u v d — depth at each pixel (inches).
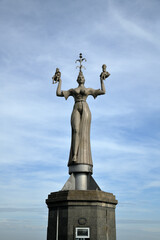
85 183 1491.1
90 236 1279.5
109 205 1409.9
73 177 1497.3
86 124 1561.3
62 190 1424.7
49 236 1363.2
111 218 1401.3
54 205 1390.3
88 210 1320.1
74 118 1565.0
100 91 1603.1
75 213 1316.4
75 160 1483.8
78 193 1342.3
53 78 1664.6
